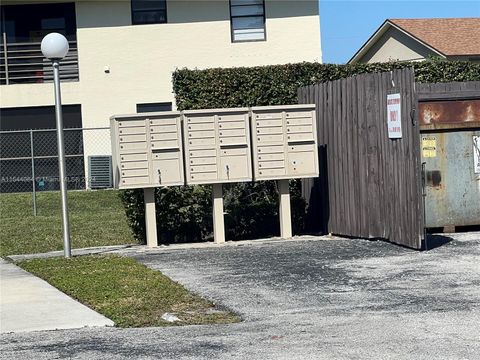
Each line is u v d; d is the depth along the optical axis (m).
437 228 14.97
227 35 26.83
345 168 14.94
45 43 13.59
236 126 14.85
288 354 7.27
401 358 7.03
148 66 26.75
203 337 8.09
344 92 14.88
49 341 8.16
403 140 12.91
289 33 27.00
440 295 9.62
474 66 20.31
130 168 14.55
